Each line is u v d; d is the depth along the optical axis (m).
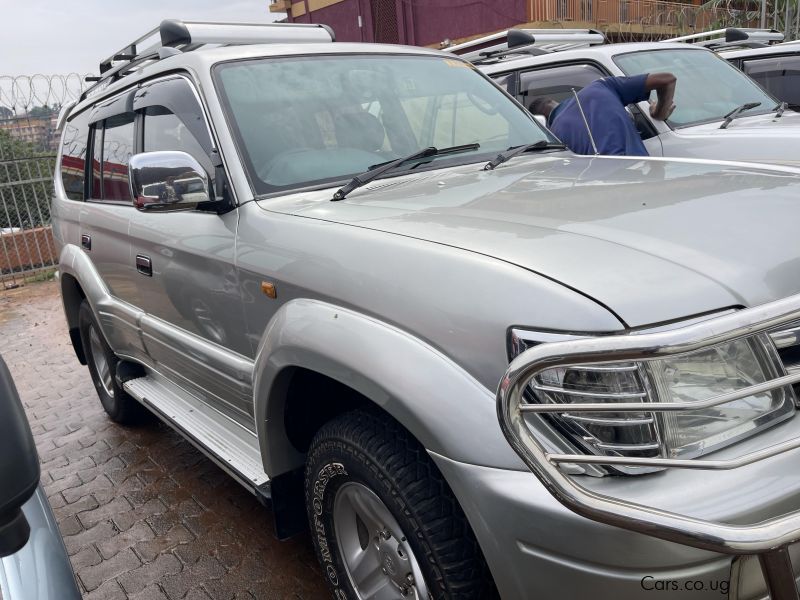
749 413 1.60
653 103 5.34
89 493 3.80
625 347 1.29
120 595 2.91
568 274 1.64
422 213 2.20
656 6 16.64
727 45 7.80
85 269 4.08
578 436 1.56
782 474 1.52
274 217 2.44
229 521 3.39
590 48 5.86
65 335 7.27
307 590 2.85
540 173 2.70
